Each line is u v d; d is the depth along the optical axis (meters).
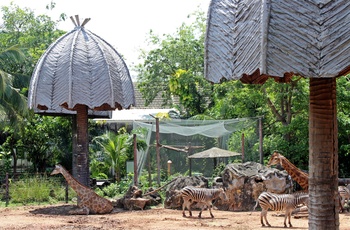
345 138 22.52
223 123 21.97
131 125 30.95
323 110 7.51
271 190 17.52
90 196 17.05
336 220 7.53
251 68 7.08
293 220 15.20
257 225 14.11
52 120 27.66
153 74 36.44
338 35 6.57
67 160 28.50
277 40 6.81
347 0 6.57
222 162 24.64
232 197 17.69
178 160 25.30
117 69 18.05
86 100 16.98
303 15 6.71
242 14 7.30
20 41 34.47
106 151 25.95
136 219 15.45
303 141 21.69
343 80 20.95
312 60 6.65
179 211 17.53
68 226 13.98
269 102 23.09
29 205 19.42
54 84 17.06
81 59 17.30
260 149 20.66
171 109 35.28
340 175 22.56
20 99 24.09
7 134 29.34
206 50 7.88
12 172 27.17
